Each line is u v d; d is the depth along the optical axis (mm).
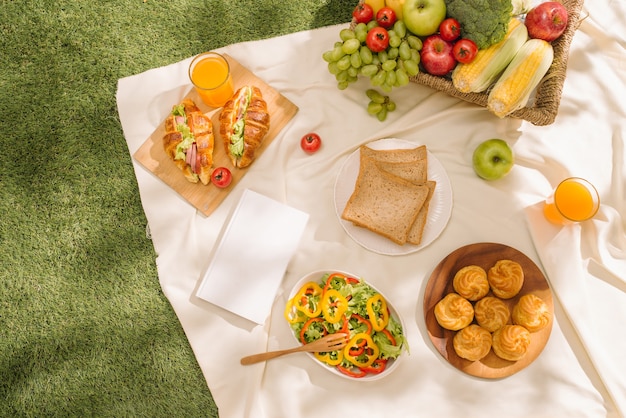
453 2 1030
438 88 1126
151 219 1176
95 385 1190
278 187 1163
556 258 1111
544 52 1046
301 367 1104
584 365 1077
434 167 1131
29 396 1193
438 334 1067
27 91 1268
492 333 1058
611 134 1155
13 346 1205
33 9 1286
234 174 1166
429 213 1120
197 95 1195
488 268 1081
